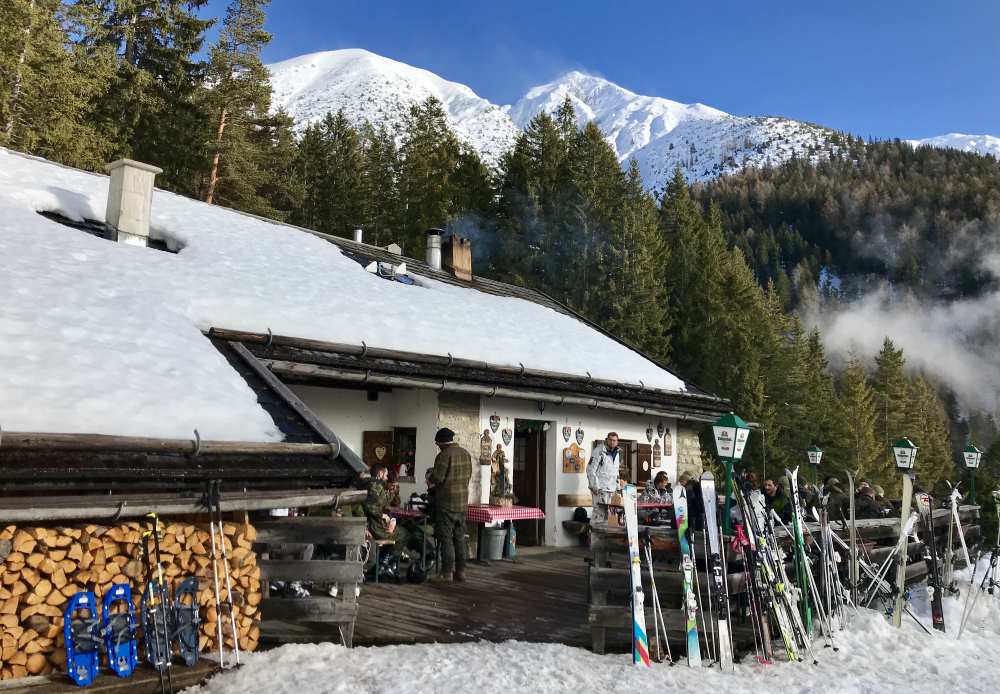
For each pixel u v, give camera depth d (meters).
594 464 10.42
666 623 6.38
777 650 6.75
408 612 7.12
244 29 32.84
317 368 8.53
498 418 11.49
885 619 7.98
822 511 7.90
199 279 8.89
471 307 13.09
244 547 5.62
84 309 6.72
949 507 11.59
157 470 5.03
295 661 5.40
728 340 44.47
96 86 25.41
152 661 4.85
